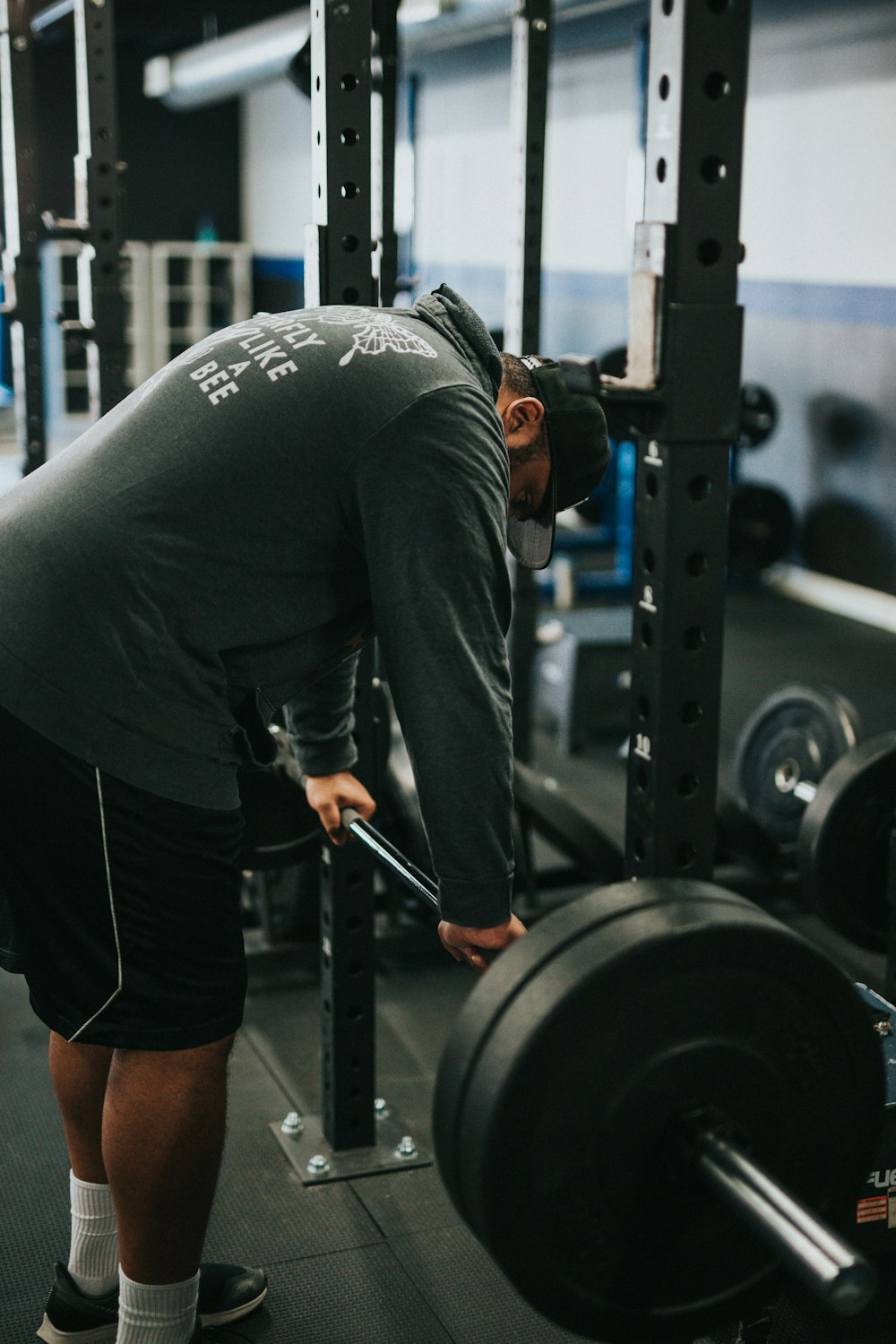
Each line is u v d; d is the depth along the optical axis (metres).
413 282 3.72
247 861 2.68
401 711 1.43
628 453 6.86
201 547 1.47
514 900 3.37
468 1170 1.11
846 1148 1.26
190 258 12.91
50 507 1.50
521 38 3.25
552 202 9.16
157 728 1.49
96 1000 1.57
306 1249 2.12
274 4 10.09
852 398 6.91
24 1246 2.10
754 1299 1.27
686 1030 1.13
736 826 3.31
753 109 7.41
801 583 7.35
